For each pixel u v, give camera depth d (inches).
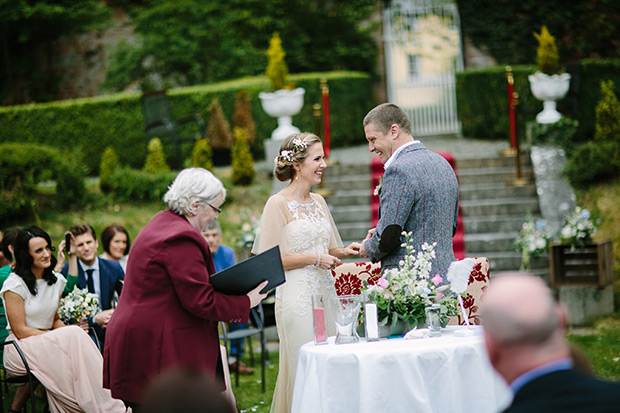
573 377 68.2
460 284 147.3
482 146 506.0
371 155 492.7
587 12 594.2
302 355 141.4
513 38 609.3
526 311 68.0
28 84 691.4
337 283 185.3
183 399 63.5
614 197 382.6
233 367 263.4
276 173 176.7
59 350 190.5
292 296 171.5
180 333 134.0
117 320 136.4
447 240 162.7
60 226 404.2
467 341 136.6
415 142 167.2
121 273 230.4
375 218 389.7
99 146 510.9
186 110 517.3
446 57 622.8
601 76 483.2
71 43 695.1
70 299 206.4
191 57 660.1
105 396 190.2
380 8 642.8
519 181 403.2
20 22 664.4
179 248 133.5
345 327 143.8
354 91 581.6
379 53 640.4
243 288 137.3
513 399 68.9
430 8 628.1
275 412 174.1
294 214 173.8
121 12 699.4
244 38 665.0
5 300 197.8
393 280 150.0
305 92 546.0
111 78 671.8
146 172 444.1
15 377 195.9
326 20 651.5
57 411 190.7
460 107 549.3
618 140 414.6
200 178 138.7
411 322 150.1
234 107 514.6
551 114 448.1
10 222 402.9
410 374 130.4
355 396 131.3
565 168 396.2
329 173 426.6
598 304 304.3
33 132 505.7
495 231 383.6
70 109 508.7
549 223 378.6
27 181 407.8
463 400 133.5
